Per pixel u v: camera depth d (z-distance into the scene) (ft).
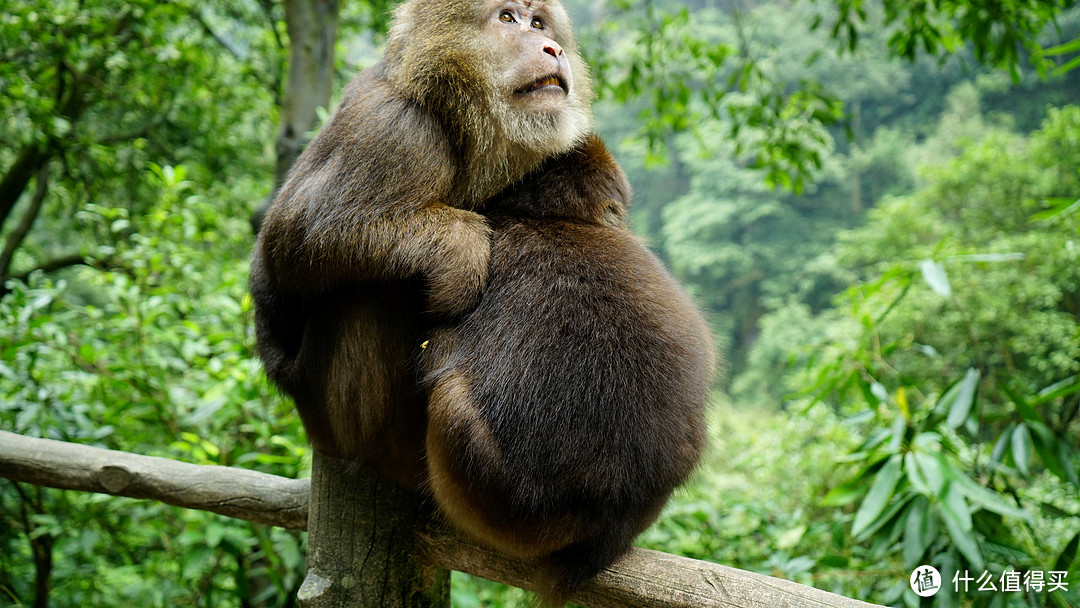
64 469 11.21
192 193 28.07
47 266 37.01
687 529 17.90
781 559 15.38
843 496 13.84
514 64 9.91
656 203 170.71
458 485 8.39
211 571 18.60
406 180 8.87
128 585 19.84
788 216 141.28
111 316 19.75
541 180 9.76
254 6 38.14
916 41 23.66
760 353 108.06
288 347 10.31
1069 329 40.22
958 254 15.23
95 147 34.60
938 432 14.47
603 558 8.66
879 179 141.08
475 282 8.58
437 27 9.88
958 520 11.78
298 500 10.70
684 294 9.64
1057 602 13.10
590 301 8.57
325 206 8.74
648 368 8.46
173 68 36.19
